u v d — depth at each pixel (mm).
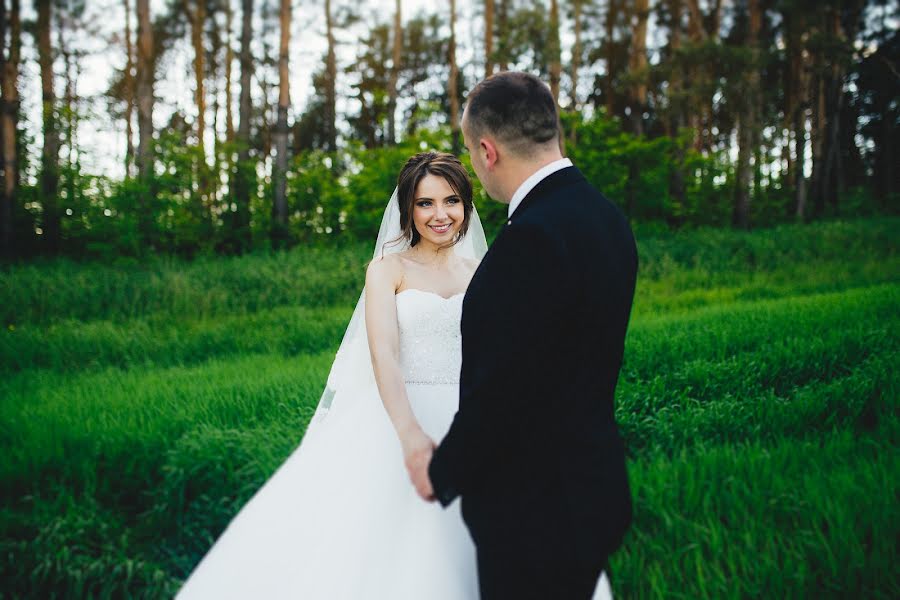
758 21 15070
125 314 6875
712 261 9164
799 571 2057
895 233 10164
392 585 1607
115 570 2455
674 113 13875
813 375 3992
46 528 2602
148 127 11867
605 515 1216
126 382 4527
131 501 3049
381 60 24484
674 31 14508
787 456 2850
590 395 1232
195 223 11859
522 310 1135
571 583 1204
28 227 11383
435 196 1919
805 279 7836
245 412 3615
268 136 23562
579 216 1230
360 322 2041
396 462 1787
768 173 16891
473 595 1576
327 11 20219
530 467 1231
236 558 1781
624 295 1258
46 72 13477
